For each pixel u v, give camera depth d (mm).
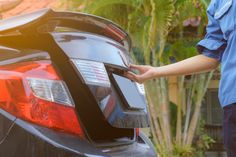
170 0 7848
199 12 8391
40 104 2799
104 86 3111
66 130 2848
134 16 8227
